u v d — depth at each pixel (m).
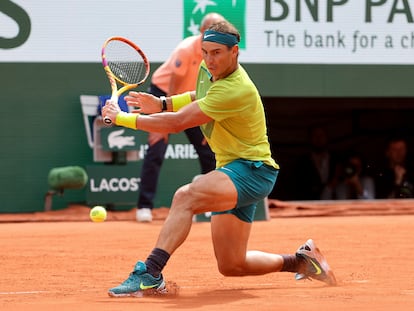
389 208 45.75
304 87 45.78
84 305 17.06
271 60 45.38
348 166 52.25
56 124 43.75
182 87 37.97
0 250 29.23
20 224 39.84
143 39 44.03
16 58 43.34
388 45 46.75
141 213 40.50
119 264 25.75
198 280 22.23
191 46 37.62
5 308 16.81
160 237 18.34
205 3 44.50
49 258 27.12
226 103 18.11
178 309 16.41
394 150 52.78
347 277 22.62
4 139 43.31
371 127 60.72
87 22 43.75
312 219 41.94
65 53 43.69
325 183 53.09
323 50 45.97
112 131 42.66
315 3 45.78
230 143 18.70
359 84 46.44
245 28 44.97
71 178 42.00
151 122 18.53
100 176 42.84
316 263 20.58
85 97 43.34
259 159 18.73
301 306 16.78
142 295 18.25
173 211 18.34
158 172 40.59
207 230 35.88
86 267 25.05
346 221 40.53
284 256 20.45
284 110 60.00
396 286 20.67
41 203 43.66
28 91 43.47
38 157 43.59
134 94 19.94
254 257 19.88
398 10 46.84
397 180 52.28
